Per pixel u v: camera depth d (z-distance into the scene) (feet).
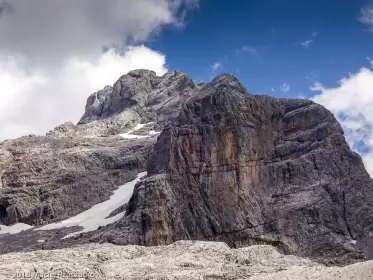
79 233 542.57
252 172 563.07
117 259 408.46
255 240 524.11
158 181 520.01
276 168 578.66
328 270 329.11
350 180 579.07
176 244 446.19
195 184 541.34
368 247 526.16
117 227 504.02
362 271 308.60
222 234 519.19
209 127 561.02
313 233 531.50
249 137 572.51
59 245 496.64
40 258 397.60
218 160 551.18
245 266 394.52
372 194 569.64
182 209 517.96
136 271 376.89
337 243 520.42
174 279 353.92
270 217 541.75
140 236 488.85
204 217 520.83
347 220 550.77
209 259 405.59
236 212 534.37
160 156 565.12
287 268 377.71
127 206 546.26
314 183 570.46
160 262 398.21
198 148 555.28
